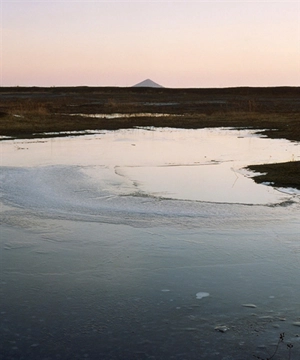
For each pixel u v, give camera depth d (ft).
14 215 30.04
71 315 18.38
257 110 126.52
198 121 100.17
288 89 245.24
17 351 16.12
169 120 101.86
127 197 34.01
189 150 59.93
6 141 66.90
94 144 65.57
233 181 39.40
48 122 90.99
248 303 19.21
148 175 42.14
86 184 38.06
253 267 22.52
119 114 117.08
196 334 17.08
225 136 77.10
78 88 274.77
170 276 21.66
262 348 16.25
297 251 24.32
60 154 55.06
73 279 21.45
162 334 17.10
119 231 27.22
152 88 270.46
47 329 17.42
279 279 21.27
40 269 22.48
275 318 18.10
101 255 24.00
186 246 25.03
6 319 18.07
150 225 28.14
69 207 31.63
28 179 39.81
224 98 195.72
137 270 22.30
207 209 31.07
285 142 68.39
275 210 30.86
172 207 31.50
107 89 267.39
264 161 50.60
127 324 17.75
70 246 25.17
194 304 19.16
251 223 28.48
